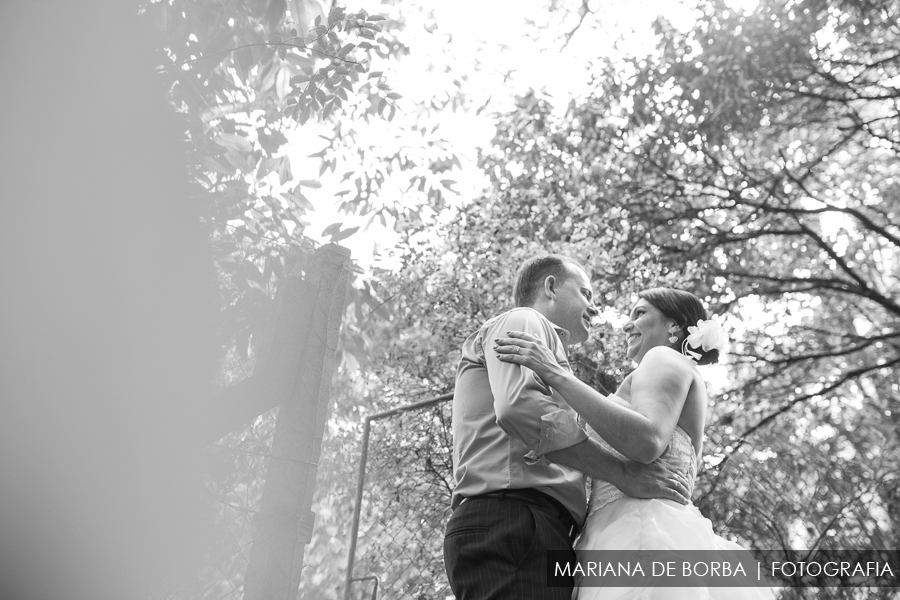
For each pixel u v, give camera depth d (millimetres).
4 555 1645
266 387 2336
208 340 2121
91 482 1754
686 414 2092
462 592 1830
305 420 2400
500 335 2000
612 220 7566
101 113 2080
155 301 2004
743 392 10312
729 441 5203
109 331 1883
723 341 2242
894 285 11641
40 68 2006
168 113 2326
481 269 6738
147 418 1881
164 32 3197
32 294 1828
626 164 10719
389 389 6184
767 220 11672
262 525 2246
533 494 1881
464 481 1929
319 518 5227
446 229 6910
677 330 2357
